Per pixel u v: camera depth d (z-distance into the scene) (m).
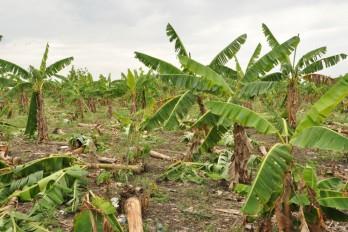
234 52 9.45
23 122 18.78
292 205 5.45
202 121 7.92
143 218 6.34
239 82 8.05
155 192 7.62
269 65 7.83
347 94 4.39
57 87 15.21
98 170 9.12
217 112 5.40
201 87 7.93
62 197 6.16
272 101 20.44
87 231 5.06
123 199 6.56
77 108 22.11
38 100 13.66
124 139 13.49
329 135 4.51
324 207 5.23
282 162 4.64
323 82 13.46
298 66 13.68
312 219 4.88
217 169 9.03
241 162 7.84
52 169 7.28
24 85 13.62
